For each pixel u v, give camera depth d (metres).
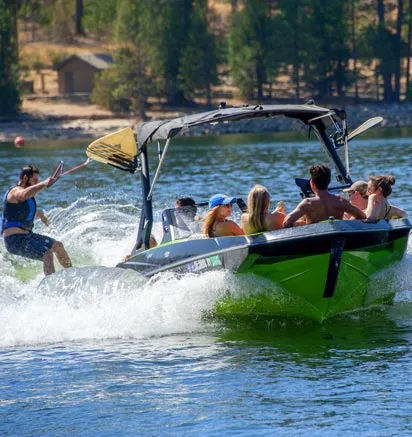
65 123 195.88
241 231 26.52
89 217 48.34
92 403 20.16
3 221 30.97
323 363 22.50
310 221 25.64
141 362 22.88
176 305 26.16
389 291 28.17
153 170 86.06
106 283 26.70
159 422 18.98
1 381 21.69
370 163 88.06
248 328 25.98
